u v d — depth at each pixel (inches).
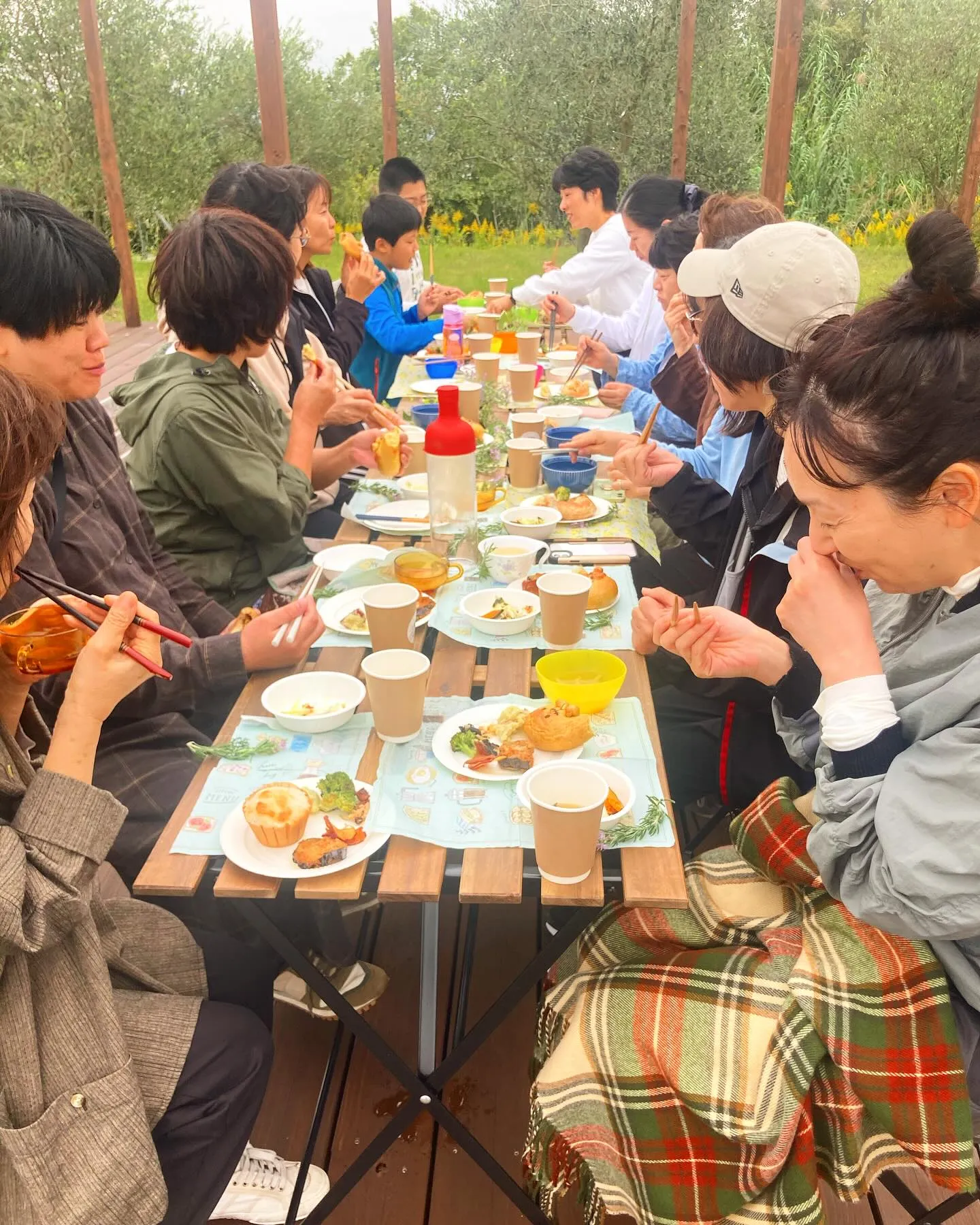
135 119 454.0
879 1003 51.0
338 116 499.5
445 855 51.9
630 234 177.9
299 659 71.2
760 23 419.8
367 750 61.2
